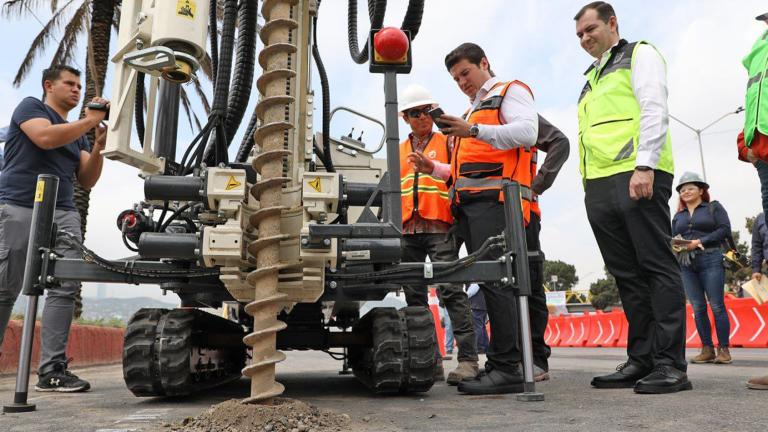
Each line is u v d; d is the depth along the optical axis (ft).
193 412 7.57
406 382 9.04
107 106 10.03
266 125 6.51
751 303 26.22
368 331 10.13
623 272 10.34
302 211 6.99
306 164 8.59
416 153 11.09
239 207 6.88
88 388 11.21
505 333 9.36
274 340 6.44
